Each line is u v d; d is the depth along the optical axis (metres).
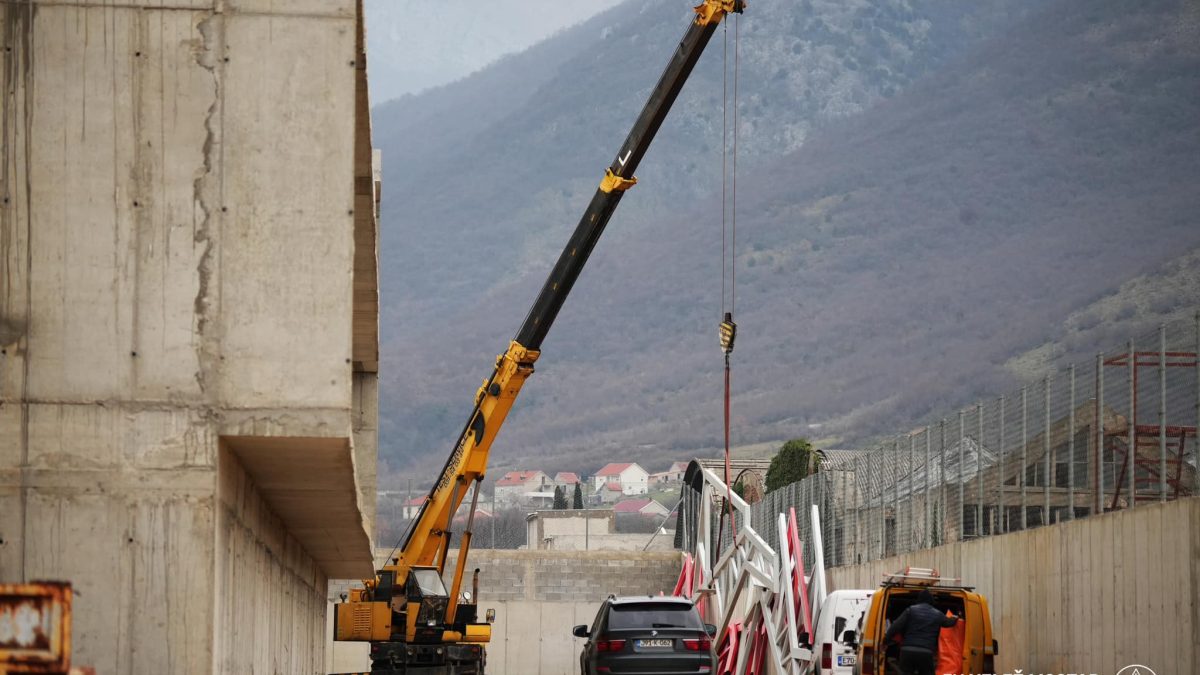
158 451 15.40
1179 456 23.69
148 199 15.77
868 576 40.34
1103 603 25.41
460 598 43.75
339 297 15.84
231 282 15.77
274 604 20.78
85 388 15.44
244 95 16.02
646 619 33.84
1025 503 29.98
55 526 15.18
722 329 37.47
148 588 15.15
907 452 38.25
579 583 61.31
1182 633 22.28
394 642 41.16
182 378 15.56
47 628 10.43
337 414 15.69
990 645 25.73
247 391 15.62
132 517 15.26
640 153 39.03
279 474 17.64
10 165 15.69
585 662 36.25
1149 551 23.58
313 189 15.96
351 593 41.91
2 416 15.31
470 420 41.59
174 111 15.92
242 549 17.20
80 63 15.88
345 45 16.16
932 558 35.44
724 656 47.91
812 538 40.34
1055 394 28.56
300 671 25.02
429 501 42.19
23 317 15.51
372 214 23.88
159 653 15.04
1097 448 26.31
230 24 16.08
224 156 15.91
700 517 54.59
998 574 30.95
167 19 16.02
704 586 51.81
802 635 36.28
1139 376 24.84
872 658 26.41
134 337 15.59
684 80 38.44
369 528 26.67
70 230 15.65
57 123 15.77
